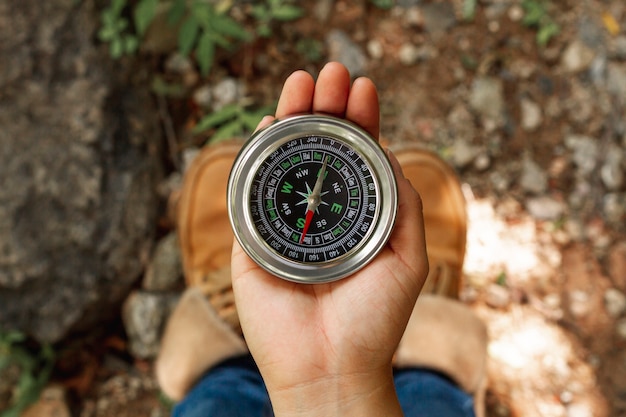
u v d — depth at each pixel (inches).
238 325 18.8
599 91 22.3
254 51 22.0
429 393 17.6
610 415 20.7
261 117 21.0
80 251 19.5
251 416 16.7
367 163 12.2
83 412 20.4
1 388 19.7
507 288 21.4
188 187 20.2
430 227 20.3
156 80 21.4
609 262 21.7
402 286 12.0
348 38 22.3
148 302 20.6
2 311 19.0
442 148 22.0
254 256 12.2
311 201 12.2
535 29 22.6
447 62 22.4
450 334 18.9
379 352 11.9
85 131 19.5
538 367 21.0
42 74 19.3
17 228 18.8
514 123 22.2
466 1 22.6
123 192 20.0
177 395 18.5
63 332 19.6
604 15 22.6
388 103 22.2
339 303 12.0
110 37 20.0
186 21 20.4
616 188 22.0
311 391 11.9
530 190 22.0
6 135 19.0
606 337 21.3
